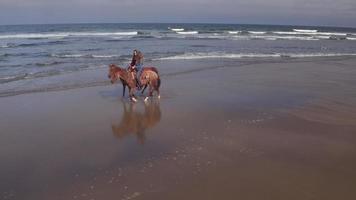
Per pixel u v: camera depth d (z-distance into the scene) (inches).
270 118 503.8
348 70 968.3
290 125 474.6
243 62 1119.0
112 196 297.1
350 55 1401.3
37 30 3661.4
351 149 392.5
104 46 1609.3
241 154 377.4
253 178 323.6
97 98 633.0
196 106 574.2
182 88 716.7
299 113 530.6
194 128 462.6
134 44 1722.4
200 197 293.1
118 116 521.7
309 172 335.6
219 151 385.1
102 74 860.6
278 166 348.2
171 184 314.7
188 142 411.8
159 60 1127.6
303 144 406.3
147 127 470.0
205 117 511.8
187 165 351.6
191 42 1881.2
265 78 834.2
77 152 386.0
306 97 632.4
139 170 342.0
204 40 2044.8
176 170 341.1
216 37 2319.1
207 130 453.4
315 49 1631.4
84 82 770.8
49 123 485.7
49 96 641.0
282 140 418.6
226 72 917.8
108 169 344.5
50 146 402.6
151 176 329.7
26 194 300.5
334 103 588.4
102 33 2866.6
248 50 1499.8
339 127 467.5
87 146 403.2
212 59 1179.3
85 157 372.8
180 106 575.2
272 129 458.0
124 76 602.9
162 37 2285.9
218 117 510.9
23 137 430.6
